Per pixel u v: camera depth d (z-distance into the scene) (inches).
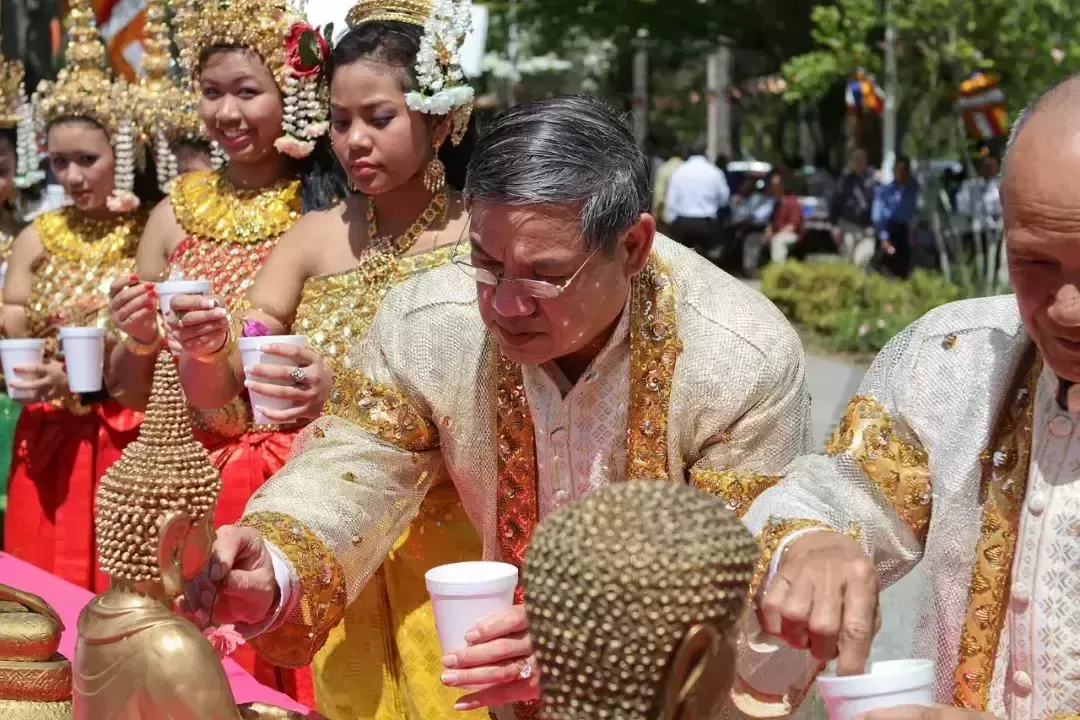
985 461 61.5
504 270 66.7
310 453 79.4
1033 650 58.8
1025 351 61.5
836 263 506.3
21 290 151.6
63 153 146.3
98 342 127.6
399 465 79.0
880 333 418.0
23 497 146.3
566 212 65.0
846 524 62.8
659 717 39.5
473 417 77.6
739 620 41.5
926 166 551.2
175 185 133.3
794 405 73.7
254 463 118.4
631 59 1056.2
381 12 106.0
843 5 573.3
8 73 168.2
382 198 108.5
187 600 64.4
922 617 64.4
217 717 55.0
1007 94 516.1
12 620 64.6
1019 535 59.9
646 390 73.2
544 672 40.6
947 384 63.1
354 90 102.6
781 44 788.0
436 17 103.6
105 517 55.5
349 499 76.6
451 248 106.7
